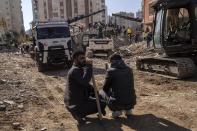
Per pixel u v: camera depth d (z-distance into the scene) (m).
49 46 18.50
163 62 13.78
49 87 12.73
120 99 7.59
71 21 29.19
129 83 7.68
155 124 7.44
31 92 11.41
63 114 8.56
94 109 7.65
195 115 7.92
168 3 13.10
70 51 18.75
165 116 7.97
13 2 127.38
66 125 7.69
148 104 9.13
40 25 18.94
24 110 8.99
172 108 8.62
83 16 30.25
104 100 7.77
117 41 35.25
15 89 11.76
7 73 17.12
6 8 119.44
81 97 7.47
